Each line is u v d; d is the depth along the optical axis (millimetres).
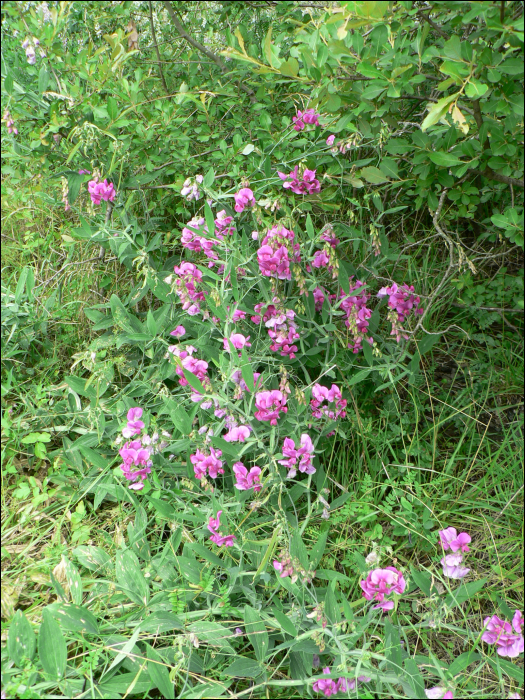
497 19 582
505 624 596
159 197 930
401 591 606
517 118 637
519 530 721
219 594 638
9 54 864
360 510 714
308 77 724
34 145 792
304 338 814
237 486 670
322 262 786
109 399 805
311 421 731
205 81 962
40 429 788
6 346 829
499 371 892
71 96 815
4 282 922
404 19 646
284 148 880
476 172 755
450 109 570
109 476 753
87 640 604
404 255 905
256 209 784
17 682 554
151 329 778
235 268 770
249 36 924
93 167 830
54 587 612
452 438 827
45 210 989
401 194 959
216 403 705
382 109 720
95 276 929
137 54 963
